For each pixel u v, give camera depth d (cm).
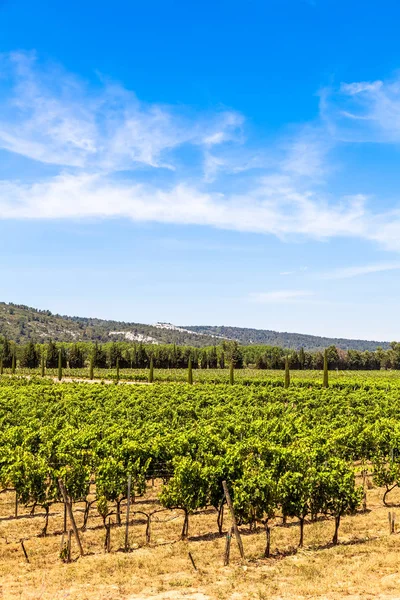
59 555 1858
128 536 2145
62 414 4566
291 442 3222
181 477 2109
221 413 4516
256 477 2059
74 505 2741
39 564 1795
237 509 2027
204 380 10044
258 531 2208
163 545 2014
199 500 2117
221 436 3394
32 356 16538
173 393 6181
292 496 1975
